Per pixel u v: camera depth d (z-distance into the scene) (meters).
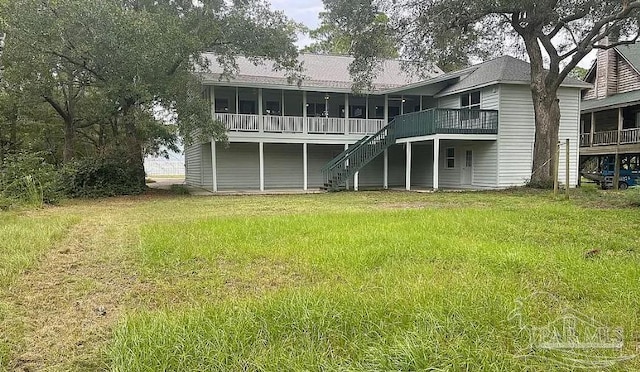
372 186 21.59
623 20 14.79
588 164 26.53
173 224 7.83
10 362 2.66
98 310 3.57
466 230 6.89
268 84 18.11
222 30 16.28
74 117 19.72
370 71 17.73
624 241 6.03
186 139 15.46
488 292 3.54
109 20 13.49
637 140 18.06
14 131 20.06
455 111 16.73
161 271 4.70
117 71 14.34
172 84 14.57
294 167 21.14
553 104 15.91
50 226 7.45
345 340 2.76
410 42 16.47
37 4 13.54
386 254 5.18
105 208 11.48
